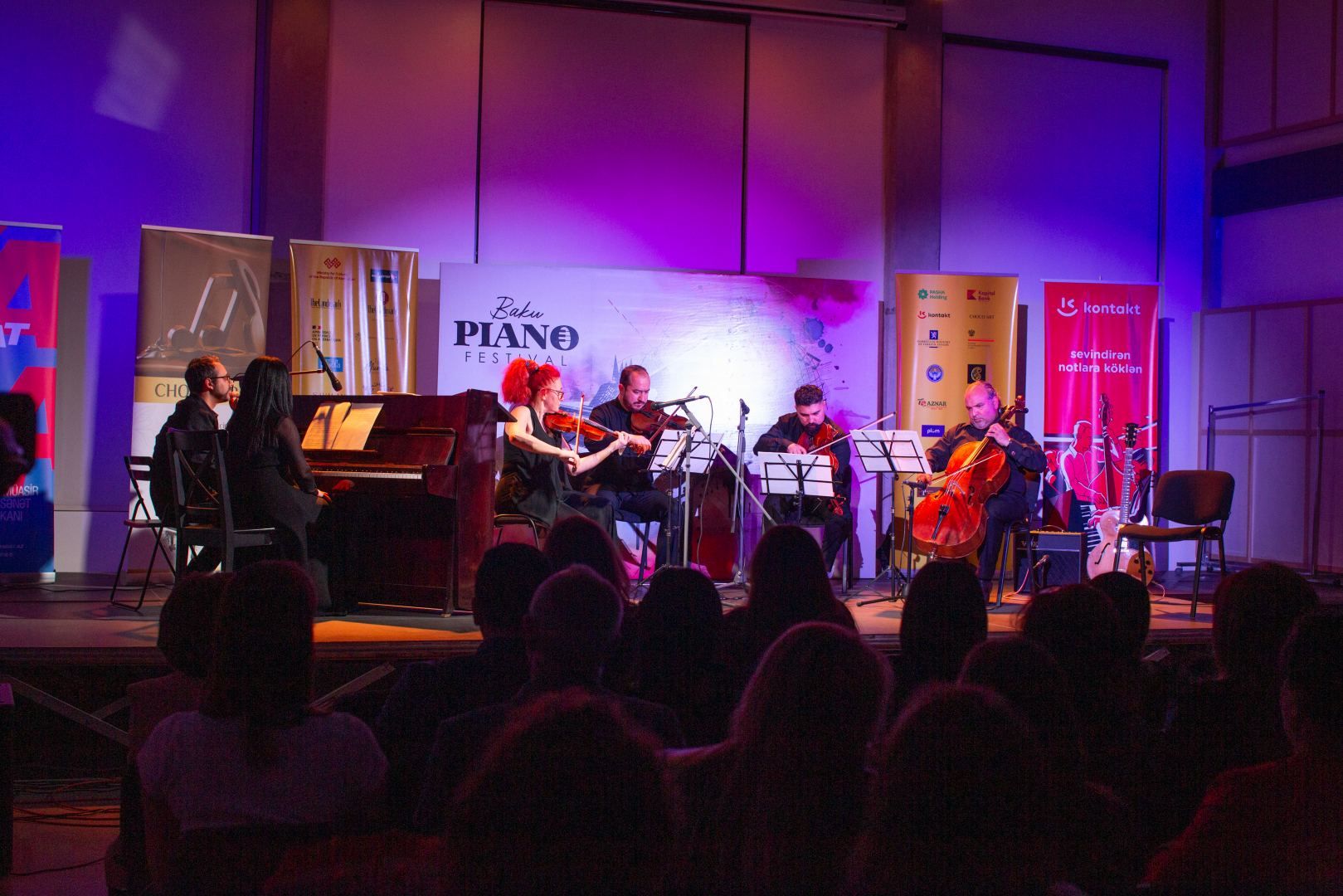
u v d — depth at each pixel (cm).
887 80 788
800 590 268
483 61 736
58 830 354
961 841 99
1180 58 844
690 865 128
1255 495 809
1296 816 149
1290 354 788
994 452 621
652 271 728
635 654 268
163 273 648
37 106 680
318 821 178
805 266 779
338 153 716
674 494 660
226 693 177
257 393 472
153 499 514
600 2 744
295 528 476
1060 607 220
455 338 704
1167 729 224
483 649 236
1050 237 820
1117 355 768
